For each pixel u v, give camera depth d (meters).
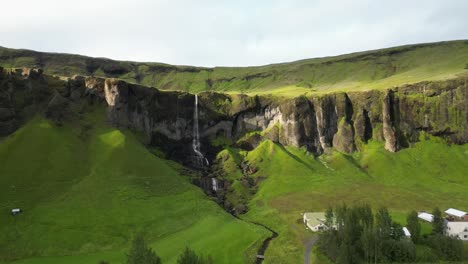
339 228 135.62
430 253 130.38
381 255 125.19
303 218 169.50
